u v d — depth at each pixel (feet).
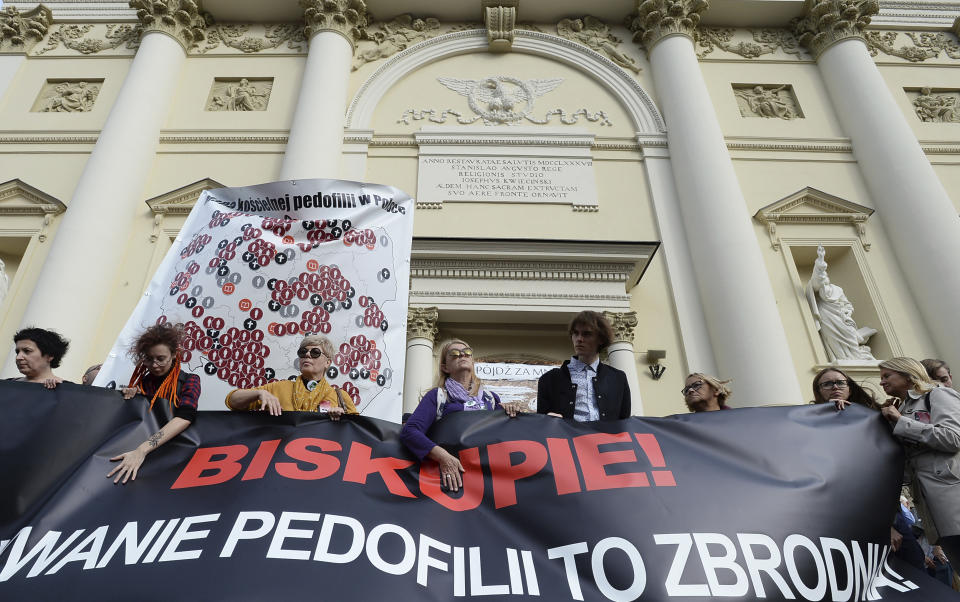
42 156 35.70
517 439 11.05
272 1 41.52
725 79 40.83
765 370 27.53
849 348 30.91
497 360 31.68
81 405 10.53
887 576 10.35
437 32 42.75
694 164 34.47
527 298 30.48
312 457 10.40
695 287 31.89
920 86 41.16
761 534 9.61
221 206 15.15
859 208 34.63
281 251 14.40
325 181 15.21
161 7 39.81
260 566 8.61
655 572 9.09
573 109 39.32
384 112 38.81
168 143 36.45
